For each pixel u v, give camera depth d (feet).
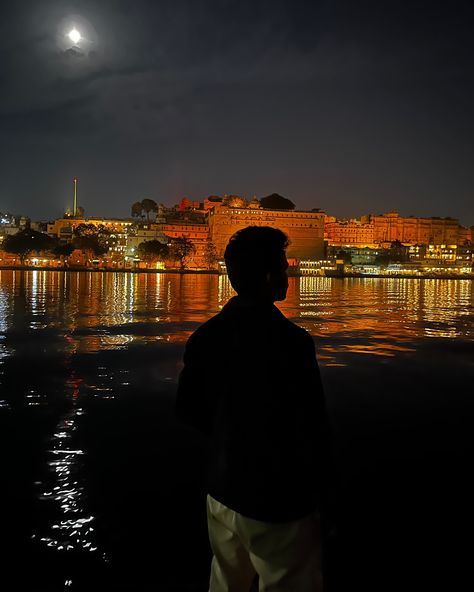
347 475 16.15
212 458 7.14
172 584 10.31
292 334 7.01
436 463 17.21
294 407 6.77
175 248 543.39
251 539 6.60
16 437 19.61
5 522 12.84
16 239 530.27
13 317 70.49
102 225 630.33
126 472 16.19
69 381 30.30
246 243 7.38
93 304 98.89
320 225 588.50
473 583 10.52
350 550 11.76
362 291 206.39
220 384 7.04
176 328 60.44
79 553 11.48
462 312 95.30
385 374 33.53
